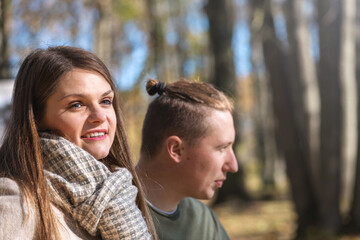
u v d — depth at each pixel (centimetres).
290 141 765
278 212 1149
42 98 133
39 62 134
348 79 712
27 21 823
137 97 718
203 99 187
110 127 142
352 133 721
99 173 133
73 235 128
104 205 128
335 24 707
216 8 943
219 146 186
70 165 130
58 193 129
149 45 1321
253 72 2094
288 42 788
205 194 189
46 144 131
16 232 116
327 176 722
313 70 791
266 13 760
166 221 189
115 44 1180
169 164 187
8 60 561
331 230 716
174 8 1864
